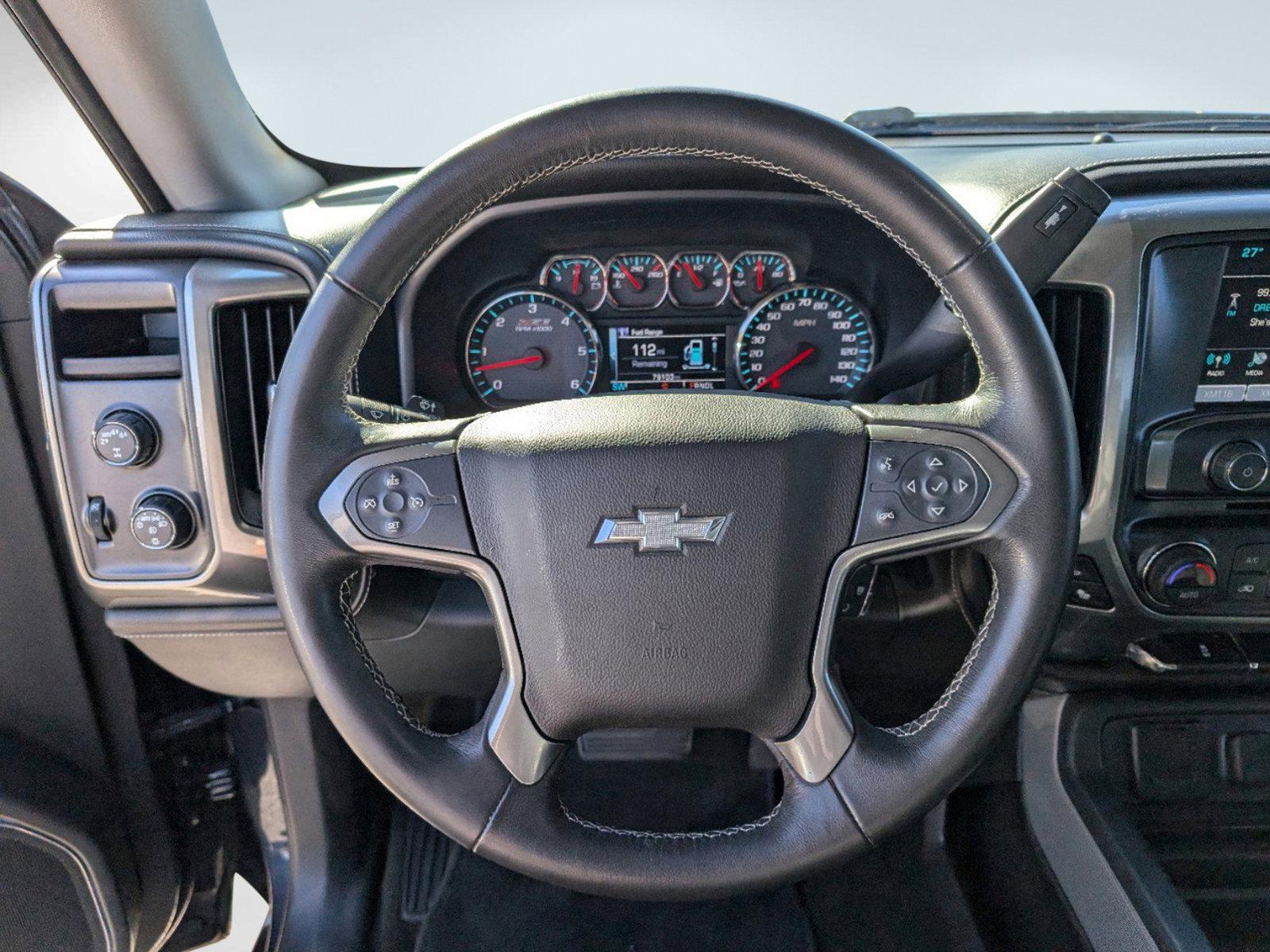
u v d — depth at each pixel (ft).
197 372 3.25
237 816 4.91
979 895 4.35
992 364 2.42
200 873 4.75
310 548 2.46
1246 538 3.46
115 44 3.41
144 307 3.29
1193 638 3.99
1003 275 2.35
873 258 3.98
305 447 2.42
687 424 2.50
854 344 4.18
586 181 3.70
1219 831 4.41
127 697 4.10
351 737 2.49
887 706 4.70
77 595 3.90
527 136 2.26
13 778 3.84
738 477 2.47
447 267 3.92
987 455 2.42
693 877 2.44
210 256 3.31
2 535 3.72
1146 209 3.18
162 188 3.89
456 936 4.14
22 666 3.92
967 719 2.43
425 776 2.49
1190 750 4.26
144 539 3.35
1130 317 3.22
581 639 2.52
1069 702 4.27
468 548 2.55
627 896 2.47
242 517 3.41
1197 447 3.33
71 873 4.05
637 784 4.90
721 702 2.55
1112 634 3.77
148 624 3.66
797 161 2.30
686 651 2.52
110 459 3.27
